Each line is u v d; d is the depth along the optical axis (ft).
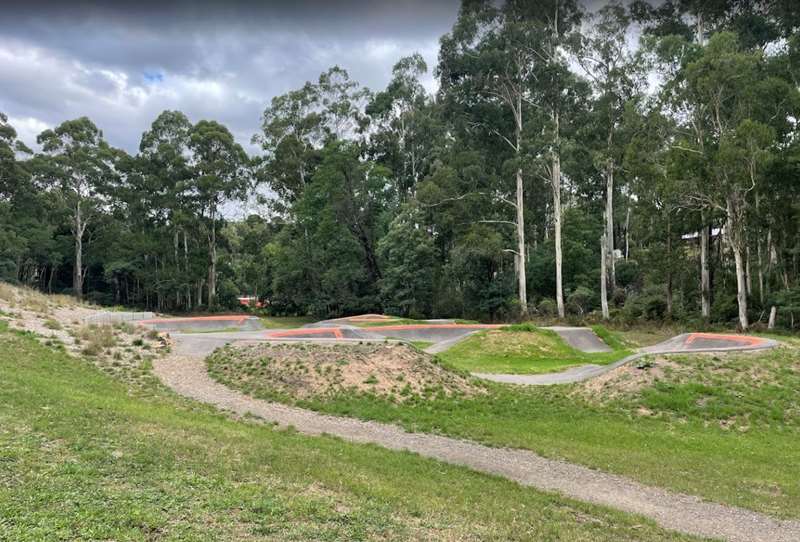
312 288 184.14
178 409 43.09
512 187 164.76
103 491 20.92
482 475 34.63
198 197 187.93
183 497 21.79
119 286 219.20
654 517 29.55
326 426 44.86
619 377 59.77
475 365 83.25
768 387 54.39
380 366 58.34
